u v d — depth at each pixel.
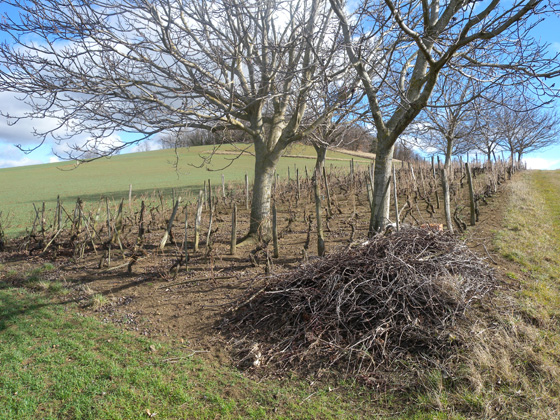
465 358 3.51
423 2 4.88
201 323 4.86
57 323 5.20
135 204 15.95
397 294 4.23
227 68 6.70
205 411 3.28
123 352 4.32
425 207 11.34
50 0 5.59
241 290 5.62
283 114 8.31
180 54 6.39
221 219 11.75
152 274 6.79
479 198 10.51
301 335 4.24
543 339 3.77
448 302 4.19
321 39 7.07
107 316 5.35
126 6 5.88
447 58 4.88
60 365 4.13
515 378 3.28
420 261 4.54
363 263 4.71
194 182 29.73
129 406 3.37
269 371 3.82
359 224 9.51
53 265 7.97
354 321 4.27
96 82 6.28
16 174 45.84
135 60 6.29
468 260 4.86
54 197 24.20
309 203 13.82
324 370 3.71
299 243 8.08
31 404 3.49
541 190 14.59
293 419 3.14
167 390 3.56
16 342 4.73
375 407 3.22
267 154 8.16
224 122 7.76
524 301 4.51
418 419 3.00
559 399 3.01
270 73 7.34
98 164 53.53
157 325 4.95
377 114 6.27
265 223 8.35
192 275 6.52
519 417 2.88
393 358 3.73
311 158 42.78
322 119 7.17
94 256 8.45
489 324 4.07
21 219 15.11
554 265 5.71
